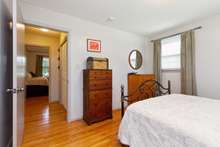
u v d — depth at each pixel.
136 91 3.26
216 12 2.55
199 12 2.55
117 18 2.84
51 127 2.46
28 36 4.03
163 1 2.16
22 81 2.00
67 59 2.85
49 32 3.96
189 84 3.03
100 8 2.41
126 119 1.70
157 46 3.83
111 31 3.39
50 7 2.38
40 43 4.25
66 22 2.67
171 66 3.57
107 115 2.85
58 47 4.53
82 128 2.42
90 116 2.60
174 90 3.48
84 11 2.53
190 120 1.26
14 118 1.30
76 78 2.82
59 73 4.45
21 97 1.86
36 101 4.59
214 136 0.98
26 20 2.22
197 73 2.97
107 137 2.08
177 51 3.43
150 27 3.37
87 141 1.97
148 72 4.20
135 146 1.50
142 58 4.10
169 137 1.20
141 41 4.08
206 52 2.82
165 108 1.62
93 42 3.06
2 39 1.40
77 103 2.84
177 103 1.86
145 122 1.45
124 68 3.68
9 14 1.67
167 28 3.43
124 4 2.26
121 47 3.60
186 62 3.09
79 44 2.85
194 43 3.00
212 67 2.74
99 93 2.73
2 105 1.39
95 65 2.74
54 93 4.50
